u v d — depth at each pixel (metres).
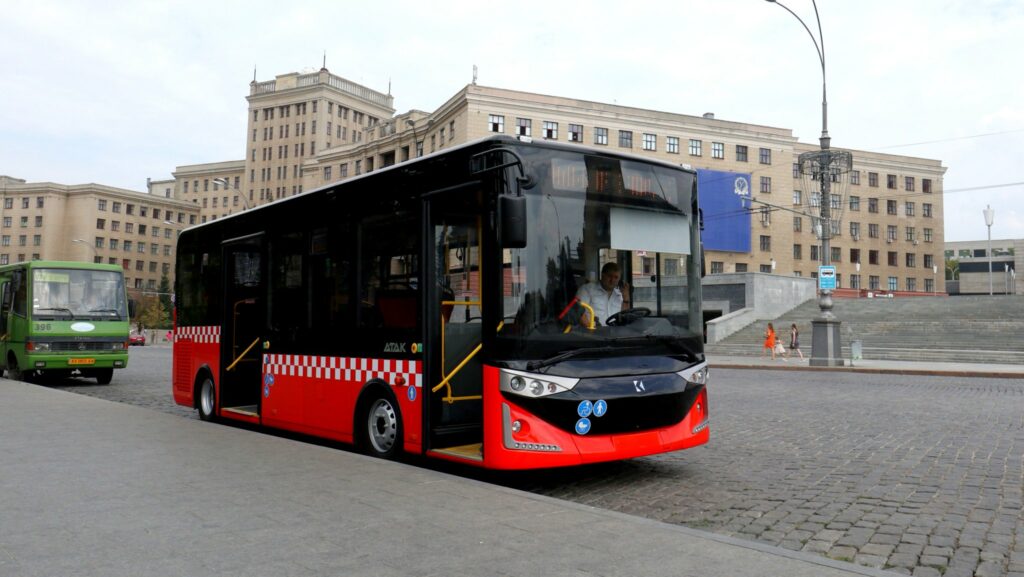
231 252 11.25
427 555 4.29
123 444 8.29
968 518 5.79
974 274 107.06
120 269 20.53
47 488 6.06
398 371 7.70
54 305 19.22
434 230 7.46
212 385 11.58
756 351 36.38
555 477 7.67
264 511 5.31
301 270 9.48
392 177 8.02
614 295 7.07
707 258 70.56
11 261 129.38
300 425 9.35
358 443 8.30
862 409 13.36
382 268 8.05
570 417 6.51
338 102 113.75
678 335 7.36
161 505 5.49
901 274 89.88
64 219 128.62
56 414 11.12
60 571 4.03
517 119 64.75
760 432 10.52
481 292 6.82
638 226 7.32
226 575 3.96
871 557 4.86
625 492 6.93
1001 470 7.63
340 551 4.38
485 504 5.51
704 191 68.12
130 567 4.10
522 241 6.27
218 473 6.66
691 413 7.32
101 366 19.64
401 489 6.01
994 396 15.87
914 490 6.79
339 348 8.66
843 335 36.50
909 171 91.31
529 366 6.48
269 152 115.75
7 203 130.62
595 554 4.31
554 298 6.68
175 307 13.05
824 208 27.28
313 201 9.33
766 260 74.56
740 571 4.02
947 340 32.50
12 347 19.61
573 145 7.04
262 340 10.23
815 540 5.27
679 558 4.24
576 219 6.93
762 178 74.88
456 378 7.50
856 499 6.48
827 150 26.97
